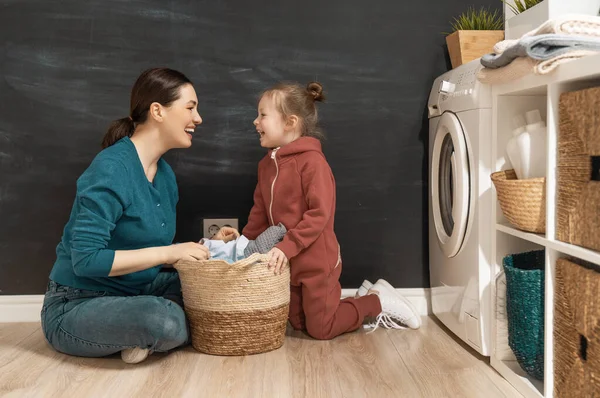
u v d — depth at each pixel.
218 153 2.76
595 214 1.55
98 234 2.08
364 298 2.54
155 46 2.71
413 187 2.81
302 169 2.39
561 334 1.72
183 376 2.04
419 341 2.42
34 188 2.71
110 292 2.26
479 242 2.16
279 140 2.47
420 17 2.76
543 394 1.81
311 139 2.44
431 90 2.72
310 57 2.75
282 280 2.28
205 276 2.18
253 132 2.76
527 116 2.00
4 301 2.71
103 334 2.11
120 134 2.28
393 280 2.83
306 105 2.46
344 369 2.10
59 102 2.70
